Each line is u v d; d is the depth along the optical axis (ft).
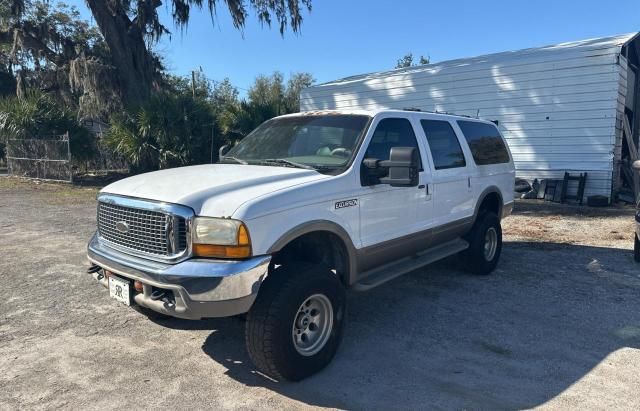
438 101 51.01
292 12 73.72
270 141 16.51
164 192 11.84
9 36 78.18
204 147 59.31
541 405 10.97
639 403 11.06
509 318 16.25
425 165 17.01
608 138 41.60
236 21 72.64
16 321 15.66
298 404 11.05
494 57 51.55
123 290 12.05
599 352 13.67
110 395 11.35
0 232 29.55
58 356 13.29
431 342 14.37
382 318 16.28
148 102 59.47
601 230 31.22
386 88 54.54
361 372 12.55
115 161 70.74
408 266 16.38
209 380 12.10
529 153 45.88
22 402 11.01
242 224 10.93
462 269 21.57
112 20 71.67
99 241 13.61
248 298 10.97
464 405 11.00
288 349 11.52
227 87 164.66
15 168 64.54
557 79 43.65
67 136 58.13
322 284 12.17
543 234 30.25
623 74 42.83
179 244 11.24
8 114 62.39
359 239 13.99
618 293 18.83
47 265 22.08
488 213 21.18
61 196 47.19
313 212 12.47
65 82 85.30
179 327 15.29
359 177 13.99
